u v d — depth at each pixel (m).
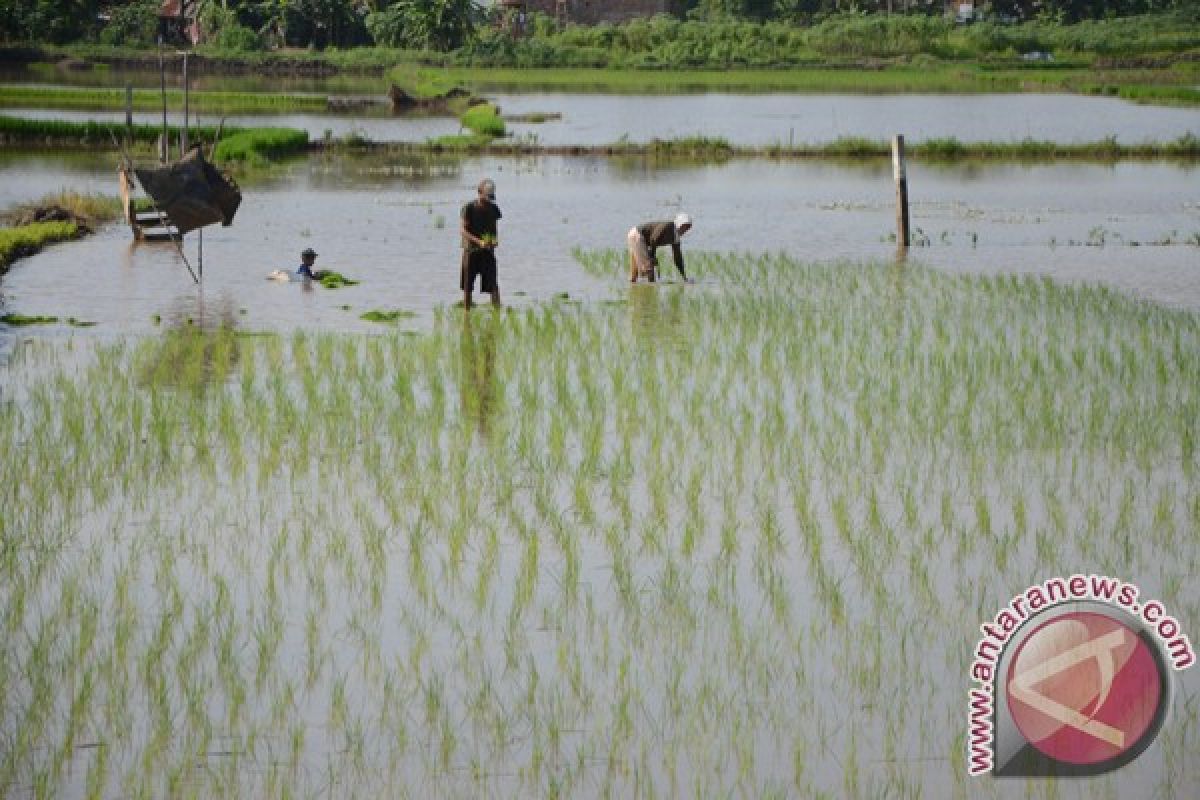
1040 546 27.73
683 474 32.59
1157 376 41.06
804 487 31.66
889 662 22.81
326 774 19.52
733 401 39.00
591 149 126.44
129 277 59.84
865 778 19.39
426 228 77.81
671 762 19.83
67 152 116.06
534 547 27.39
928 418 36.94
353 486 31.64
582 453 34.19
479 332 48.06
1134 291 58.72
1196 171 118.25
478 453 34.06
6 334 47.47
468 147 126.81
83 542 28.05
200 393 39.31
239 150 112.88
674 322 50.12
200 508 30.12
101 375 41.06
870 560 27.25
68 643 23.25
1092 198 99.19
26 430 35.31
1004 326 49.44
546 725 20.89
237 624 24.25
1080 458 33.62
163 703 21.12
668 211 88.62
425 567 26.95
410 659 23.05
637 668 22.72
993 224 84.62
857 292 57.28
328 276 59.03
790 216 87.38
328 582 26.20
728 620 24.56
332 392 39.03
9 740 20.06
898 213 74.12
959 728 20.75
